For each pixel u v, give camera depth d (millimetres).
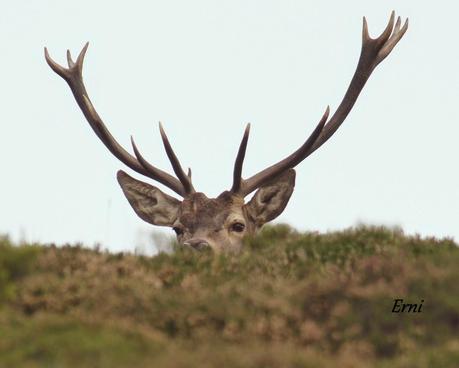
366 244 28531
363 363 22328
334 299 24703
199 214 34781
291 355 21562
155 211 36656
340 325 24109
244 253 29250
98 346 21750
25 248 25562
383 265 25719
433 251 27734
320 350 23594
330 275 26219
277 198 35812
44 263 26516
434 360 22344
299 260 28031
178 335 23906
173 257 28469
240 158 35031
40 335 22219
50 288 25000
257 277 26844
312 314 24578
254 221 35469
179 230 34938
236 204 35094
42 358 21500
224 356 21219
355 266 26578
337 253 28188
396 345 23750
